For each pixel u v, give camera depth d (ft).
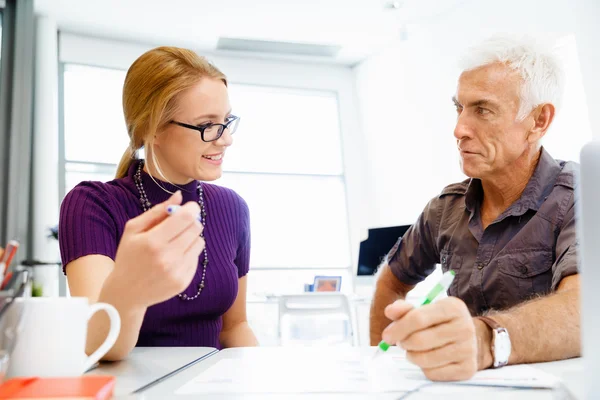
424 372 2.21
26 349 2.04
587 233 1.75
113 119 15.30
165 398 1.94
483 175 4.41
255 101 17.61
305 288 13.80
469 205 4.72
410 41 15.62
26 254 12.98
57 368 2.05
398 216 16.10
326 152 17.98
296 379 2.28
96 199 3.97
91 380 1.82
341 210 17.78
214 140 4.14
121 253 2.30
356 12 14.71
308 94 18.17
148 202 4.29
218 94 4.13
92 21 14.64
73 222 3.75
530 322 2.61
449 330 2.14
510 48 4.30
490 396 1.90
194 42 16.20
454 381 2.17
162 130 4.13
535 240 4.20
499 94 4.23
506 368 2.44
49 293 12.78
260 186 17.11
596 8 10.35
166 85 4.02
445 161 14.24
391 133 16.47
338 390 2.04
